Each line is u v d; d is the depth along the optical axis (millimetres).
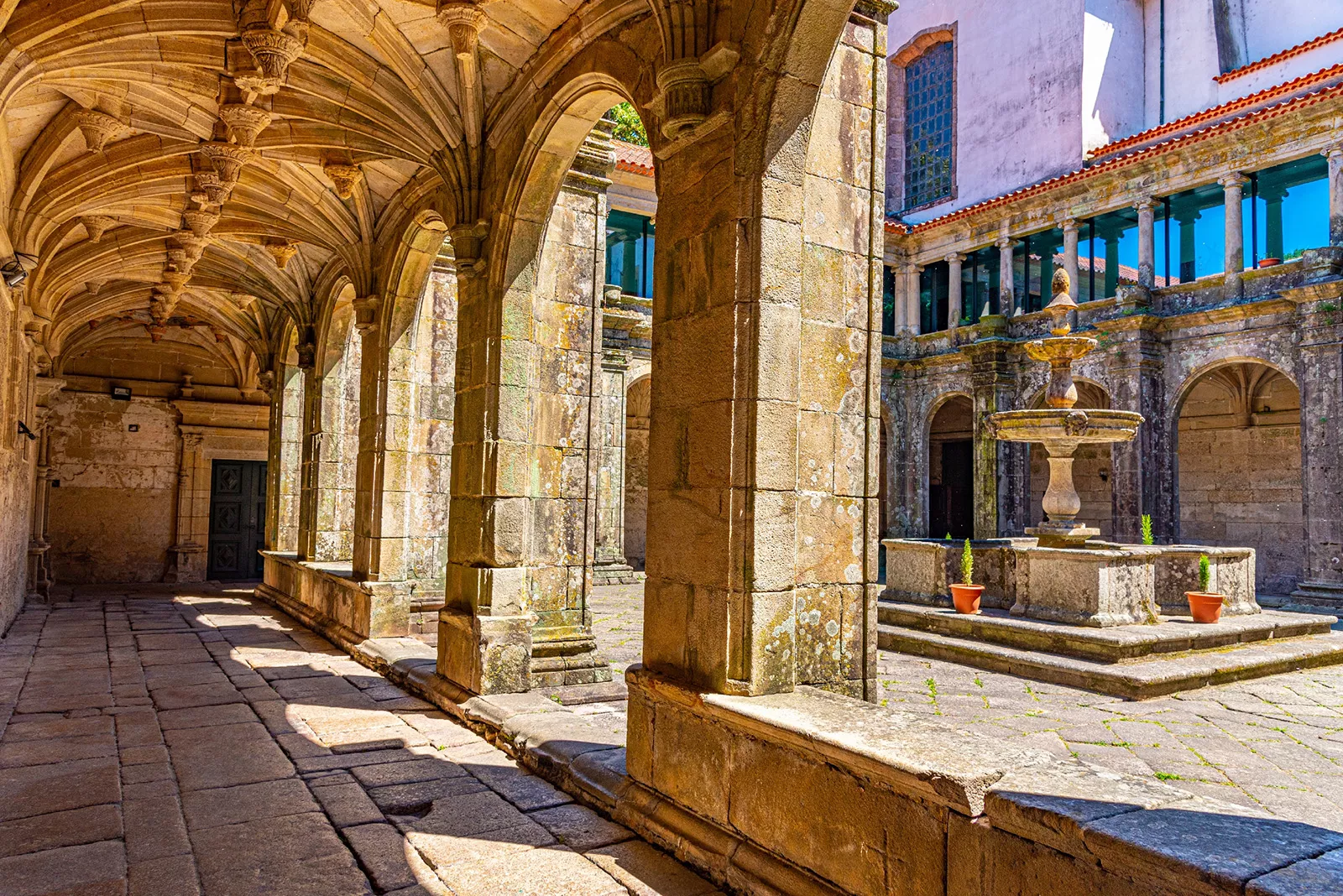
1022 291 19859
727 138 3598
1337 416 12773
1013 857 2289
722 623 3457
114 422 15945
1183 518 18109
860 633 3908
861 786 2764
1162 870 1920
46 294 9984
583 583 6547
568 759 4371
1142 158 15758
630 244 18109
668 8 3707
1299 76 18109
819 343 3836
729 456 3479
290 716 5680
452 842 3609
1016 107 21609
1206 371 14773
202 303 13477
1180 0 20797
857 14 4074
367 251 8312
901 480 20266
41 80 5453
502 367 5836
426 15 5082
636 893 3158
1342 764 4754
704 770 3488
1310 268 13266
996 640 7984
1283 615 9109
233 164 6840
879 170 4098
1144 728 5496
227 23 5062
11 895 3074
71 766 4574
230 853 3475
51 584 12836
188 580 16188
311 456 10797
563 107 5180
